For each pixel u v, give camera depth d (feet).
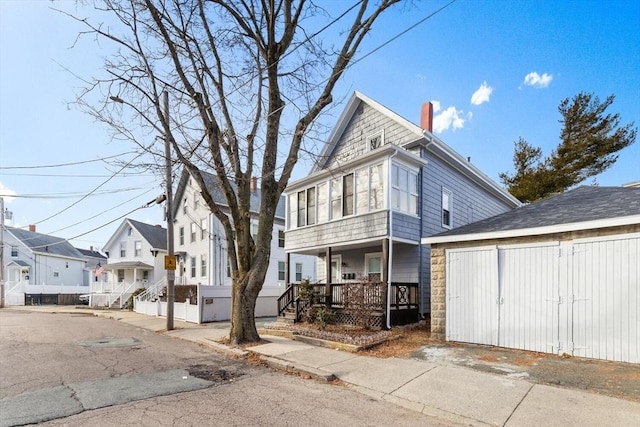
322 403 16.48
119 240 101.04
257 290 30.09
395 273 44.06
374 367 21.90
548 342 24.45
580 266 23.53
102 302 80.07
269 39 29.94
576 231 23.82
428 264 43.52
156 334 37.65
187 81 28.73
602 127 76.69
